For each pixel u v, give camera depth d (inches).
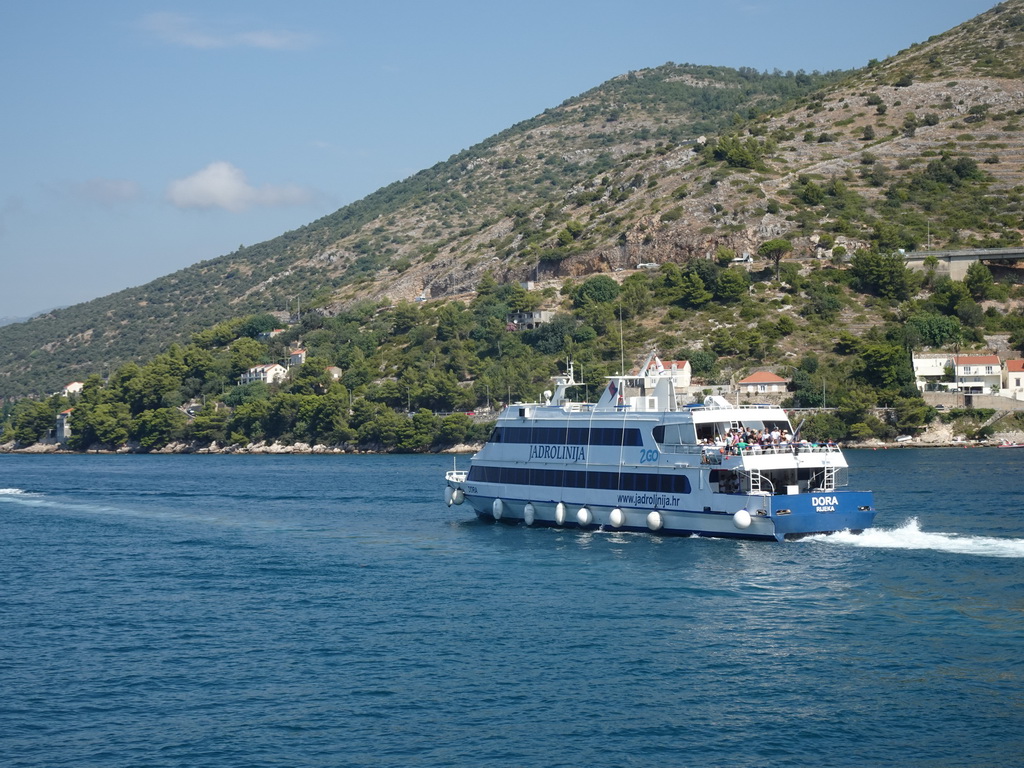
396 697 1764.3
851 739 1569.9
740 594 2338.8
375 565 2837.1
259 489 5128.0
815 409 6894.7
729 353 7844.5
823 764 1492.4
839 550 2711.6
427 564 2812.5
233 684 1850.4
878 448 6599.4
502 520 3425.2
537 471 3240.7
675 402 3004.4
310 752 1560.0
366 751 1557.6
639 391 3115.2
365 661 1956.2
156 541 3422.7
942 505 3663.9
